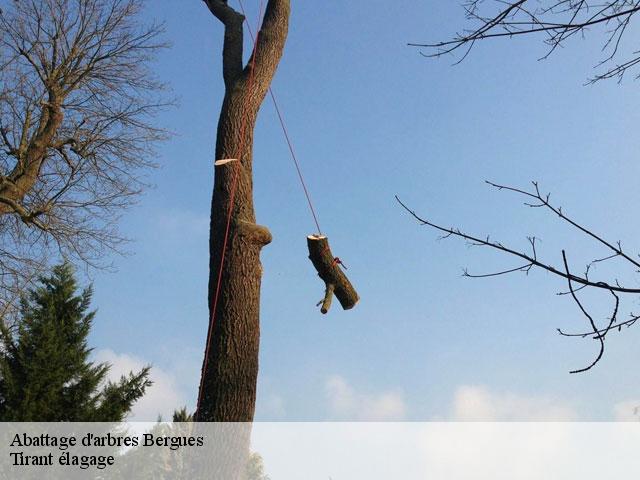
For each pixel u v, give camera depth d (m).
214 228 4.75
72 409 9.28
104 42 11.20
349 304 5.20
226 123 5.12
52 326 9.59
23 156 10.57
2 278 10.31
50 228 10.86
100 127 11.23
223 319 4.42
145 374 9.98
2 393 9.24
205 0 6.11
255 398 4.36
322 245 4.99
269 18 5.63
